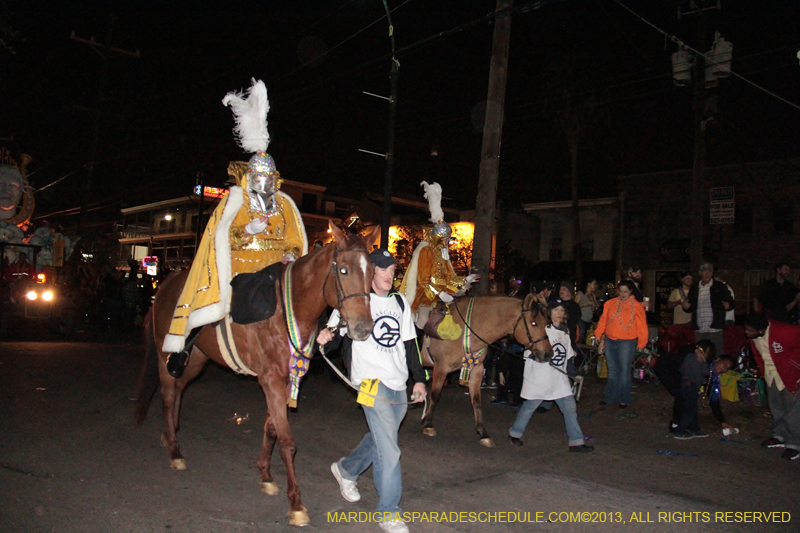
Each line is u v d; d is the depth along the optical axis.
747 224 28.05
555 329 7.52
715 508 5.48
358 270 4.41
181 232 52.91
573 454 7.24
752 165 27.89
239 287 5.09
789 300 9.76
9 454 6.08
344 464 5.21
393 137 13.06
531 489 5.90
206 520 4.79
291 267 5.12
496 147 12.23
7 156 18.20
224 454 6.57
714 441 7.97
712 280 10.55
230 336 5.17
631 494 5.83
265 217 5.29
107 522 4.66
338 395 10.31
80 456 6.20
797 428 7.08
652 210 30.86
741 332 10.62
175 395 6.17
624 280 10.02
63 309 16.92
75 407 8.20
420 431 8.19
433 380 8.06
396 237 35.62
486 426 8.66
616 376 9.84
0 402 8.16
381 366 4.56
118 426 7.43
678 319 11.54
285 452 4.86
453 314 7.87
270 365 4.99
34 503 4.92
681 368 8.12
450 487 5.89
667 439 8.08
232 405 9.03
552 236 35.47
